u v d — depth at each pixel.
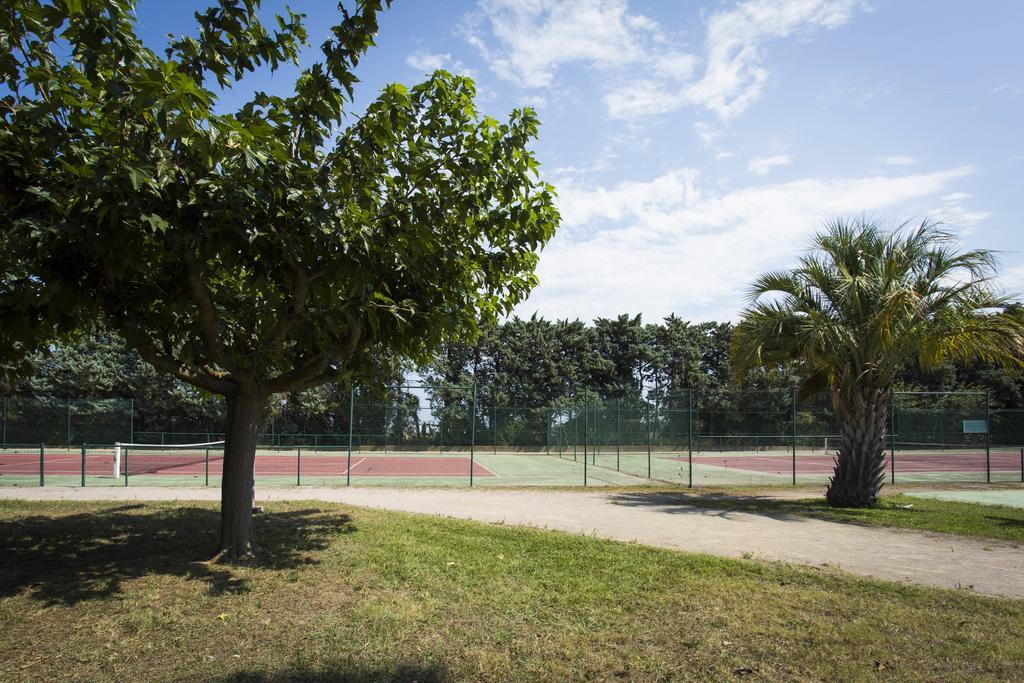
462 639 4.93
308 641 4.85
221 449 36.00
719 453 33.84
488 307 8.88
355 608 5.61
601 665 4.48
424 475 22.06
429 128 7.13
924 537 10.13
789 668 4.51
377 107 6.50
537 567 7.23
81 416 26.75
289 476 21.27
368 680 4.20
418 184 7.07
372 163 6.56
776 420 29.30
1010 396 49.03
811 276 14.27
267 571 6.75
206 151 4.92
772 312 14.46
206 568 6.82
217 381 7.39
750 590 6.45
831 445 31.17
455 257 7.45
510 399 49.00
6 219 5.53
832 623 5.48
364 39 6.19
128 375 40.72
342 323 7.05
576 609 5.71
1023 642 5.12
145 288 6.63
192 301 7.06
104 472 21.81
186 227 5.66
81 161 5.29
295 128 6.85
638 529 10.48
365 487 16.52
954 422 28.97
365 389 9.77
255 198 5.50
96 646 4.69
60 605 5.52
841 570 7.63
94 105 5.64
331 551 7.84
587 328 55.84
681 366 56.66
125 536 8.75
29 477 19.97
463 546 8.34
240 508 7.40
